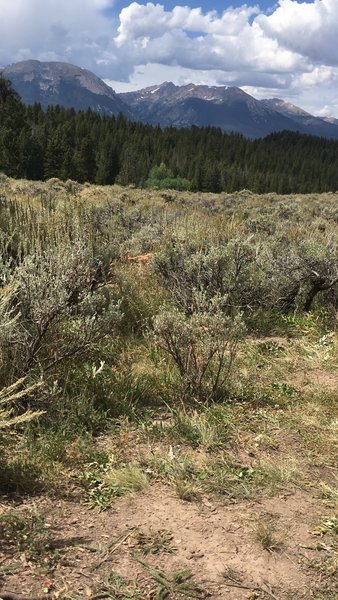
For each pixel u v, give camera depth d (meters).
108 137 129.88
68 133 122.19
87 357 4.65
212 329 4.31
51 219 6.27
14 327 3.81
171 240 8.34
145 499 2.95
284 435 3.89
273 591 2.30
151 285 7.33
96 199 22.08
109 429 3.77
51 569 2.29
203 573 2.38
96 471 3.19
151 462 3.33
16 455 3.16
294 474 3.32
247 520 2.81
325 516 2.90
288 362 5.41
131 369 4.68
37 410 3.54
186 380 4.36
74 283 4.45
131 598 2.18
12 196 10.54
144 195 32.75
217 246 7.29
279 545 2.61
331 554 2.56
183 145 158.25
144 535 2.61
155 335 4.52
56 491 2.95
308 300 7.47
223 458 3.40
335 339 6.15
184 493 2.97
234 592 2.28
